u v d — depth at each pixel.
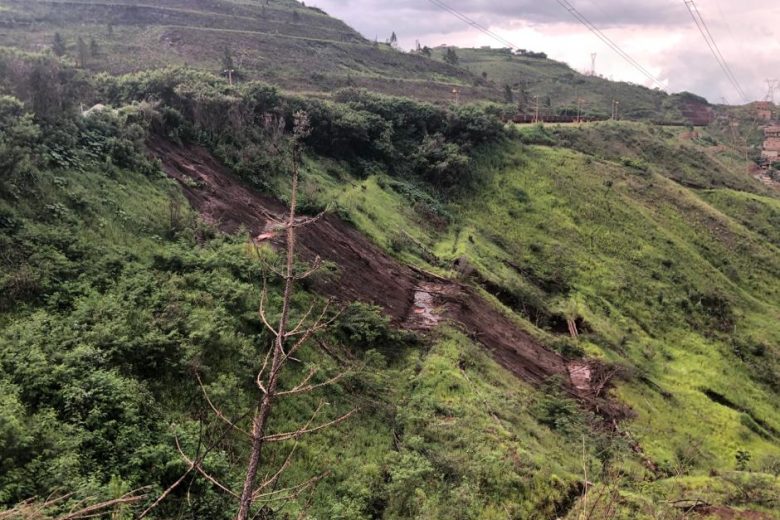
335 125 40.94
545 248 42.50
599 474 17.23
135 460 11.39
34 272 15.25
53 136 21.50
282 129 36.28
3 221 16.41
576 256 42.75
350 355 20.55
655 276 43.84
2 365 12.23
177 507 11.10
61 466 10.15
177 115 29.78
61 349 13.34
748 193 67.62
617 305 39.56
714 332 40.84
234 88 36.53
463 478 15.32
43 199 18.36
